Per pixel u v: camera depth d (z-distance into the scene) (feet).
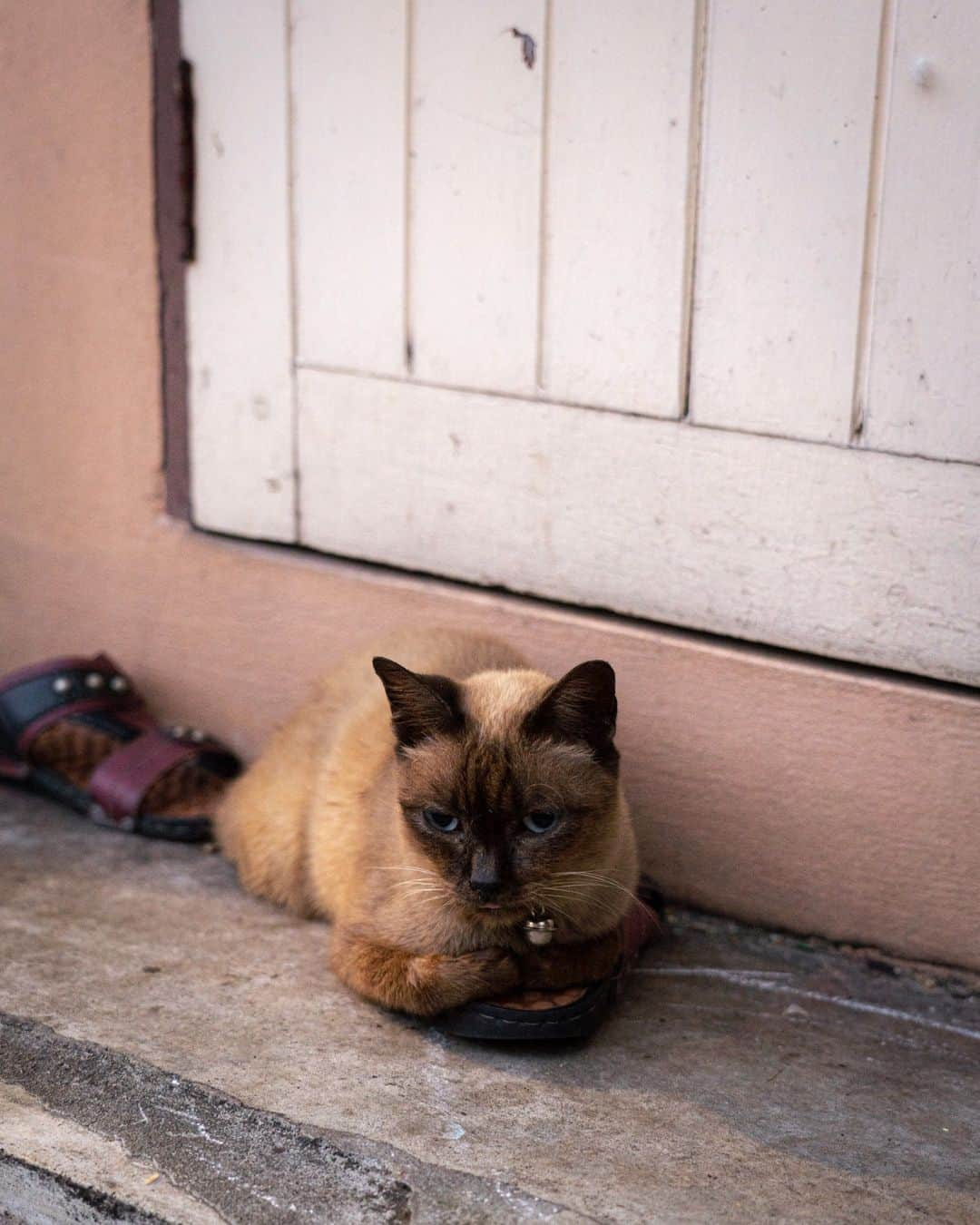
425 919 3.58
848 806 3.79
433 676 3.57
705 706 3.87
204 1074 3.49
